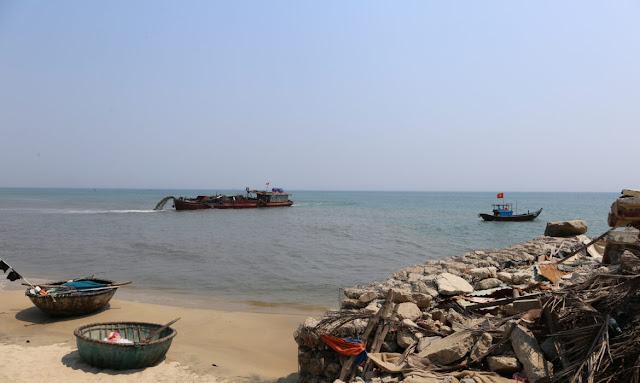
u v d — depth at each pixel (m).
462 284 11.30
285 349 12.81
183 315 15.88
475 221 60.47
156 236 40.53
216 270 24.45
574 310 7.37
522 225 53.44
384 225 53.88
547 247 17.00
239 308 17.03
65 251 30.88
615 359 6.36
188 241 36.97
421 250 32.47
